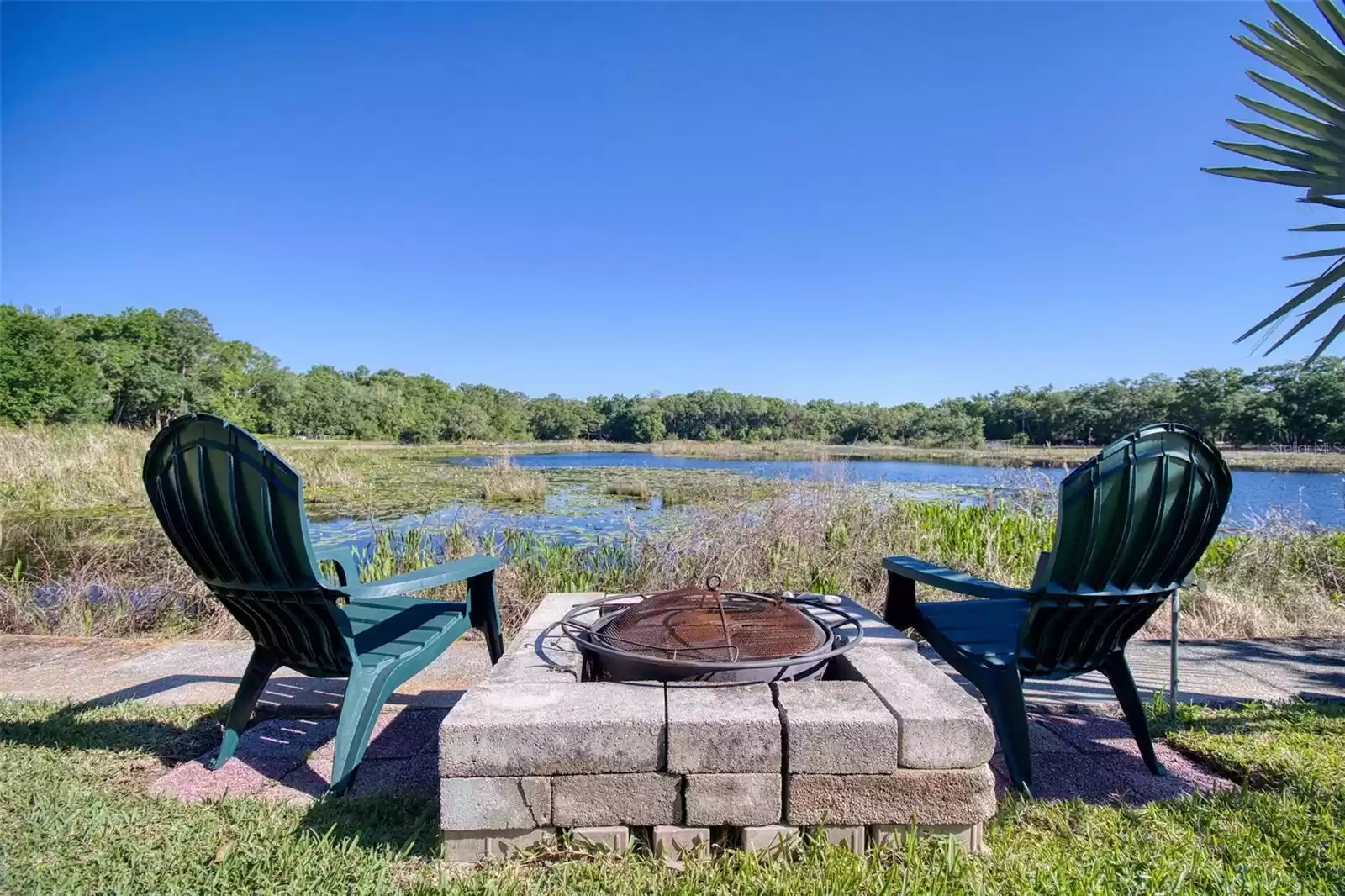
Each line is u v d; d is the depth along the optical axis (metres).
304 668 2.12
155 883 1.46
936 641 2.26
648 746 1.52
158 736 2.31
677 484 11.52
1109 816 1.78
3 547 5.63
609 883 1.44
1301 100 1.94
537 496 10.81
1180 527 1.85
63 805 1.80
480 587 2.59
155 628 4.07
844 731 1.52
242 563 1.88
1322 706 2.60
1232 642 3.62
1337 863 1.51
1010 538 5.18
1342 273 1.90
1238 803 1.83
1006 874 1.47
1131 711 2.11
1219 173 2.13
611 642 1.98
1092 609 1.92
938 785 1.54
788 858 1.51
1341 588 4.58
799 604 2.58
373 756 2.21
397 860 1.58
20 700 2.63
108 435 11.83
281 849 1.59
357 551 5.86
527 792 1.52
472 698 1.65
